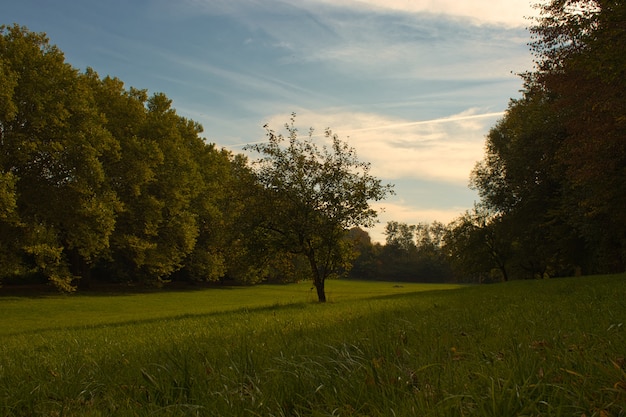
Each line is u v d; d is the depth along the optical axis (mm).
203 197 60875
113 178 46500
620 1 14758
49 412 3729
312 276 31453
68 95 39000
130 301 41906
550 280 26250
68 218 40375
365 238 155500
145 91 54250
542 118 32688
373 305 18328
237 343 7105
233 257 31234
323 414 3041
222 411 3275
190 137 62531
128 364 5559
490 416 2637
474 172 47781
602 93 21078
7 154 36438
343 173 29422
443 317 9516
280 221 28828
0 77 33594
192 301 43312
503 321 7793
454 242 62312
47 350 10234
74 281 53625
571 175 25422
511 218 42406
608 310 8234
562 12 21547
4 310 32469
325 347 5453
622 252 32969
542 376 3180
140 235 50656
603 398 2895
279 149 29438
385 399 3135
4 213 33469
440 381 3467
